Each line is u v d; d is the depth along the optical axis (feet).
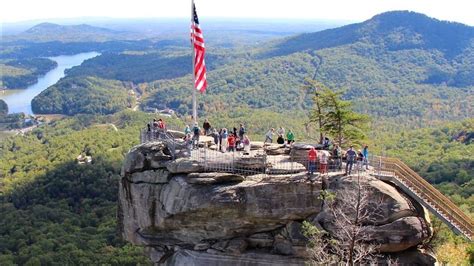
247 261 98.32
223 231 98.73
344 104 127.03
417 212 95.09
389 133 628.69
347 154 97.09
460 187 345.31
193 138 110.32
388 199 91.76
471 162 411.95
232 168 100.12
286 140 121.90
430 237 96.58
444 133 556.92
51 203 477.36
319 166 98.73
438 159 436.76
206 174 98.37
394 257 92.02
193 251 102.94
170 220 100.73
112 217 429.38
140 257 325.01
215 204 95.04
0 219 435.53
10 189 520.01
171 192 100.68
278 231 97.66
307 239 92.94
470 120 563.89
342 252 86.12
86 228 402.93
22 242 368.68
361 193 87.81
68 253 333.62
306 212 94.38
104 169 550.77
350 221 86.99
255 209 94.68
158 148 107.55
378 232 89.92
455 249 128.98
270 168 100.12
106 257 328.29
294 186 94.53
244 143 108.99
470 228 96.99
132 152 108.99
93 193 501.56
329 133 128.67
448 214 97.60
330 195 89.56
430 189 98.48
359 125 129.08
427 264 91.86
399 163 102.06
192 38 119.65
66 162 581.12
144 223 106.83
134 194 107.86
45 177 537.24
